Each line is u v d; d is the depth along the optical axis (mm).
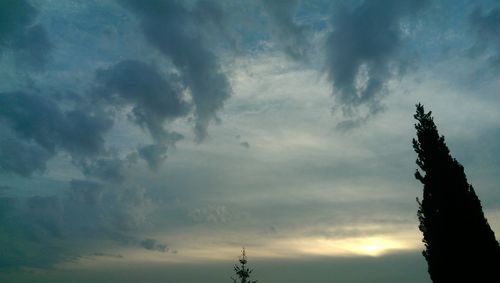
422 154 19172
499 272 15750
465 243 16375
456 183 17609
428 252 17828
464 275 16094
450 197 17328
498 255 16000
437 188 17844
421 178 18938
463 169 18078
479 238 16328
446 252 16844
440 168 18094
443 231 17094
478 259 16000
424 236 18266
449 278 16641
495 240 16391
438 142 18859
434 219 17656
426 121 19688
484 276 15766
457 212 16969
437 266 17219
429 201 18156
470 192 17500
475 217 16828
